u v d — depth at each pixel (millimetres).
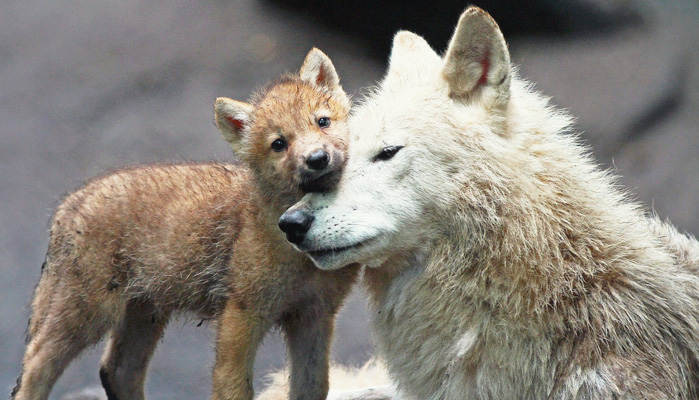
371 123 8656
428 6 26312
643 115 24422
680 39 26094
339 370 12242
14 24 29859
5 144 25734
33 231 23719
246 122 9562
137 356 10773
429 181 8422
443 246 8594
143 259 10344
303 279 9445
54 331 10406
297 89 9586
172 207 10312
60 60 28344
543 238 8406
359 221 8305
